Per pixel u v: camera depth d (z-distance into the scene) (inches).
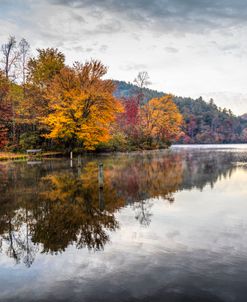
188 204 444.5
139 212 398.3
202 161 1279.5
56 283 206.1
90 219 367.2
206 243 277.4
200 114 6176.2
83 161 1222.9
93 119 1533.0
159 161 1254.3
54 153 1546.5
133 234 307.3
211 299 181.2
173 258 242.5
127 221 356.5
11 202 470.0
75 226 340.5
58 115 1460.4
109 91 1549.0
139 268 224.7
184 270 219.6
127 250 262.5
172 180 693.3
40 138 1681.8
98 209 416.5
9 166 1020.5
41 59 1785.2
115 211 404.5
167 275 212.1
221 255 247.4
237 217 370.9
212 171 887.7
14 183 652.1
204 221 353.4
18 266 237.6
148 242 282.2
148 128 2775.6
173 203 451.5
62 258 249.8
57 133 1481.3
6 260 251.1
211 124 6127.0
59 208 425.4
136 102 2689.5
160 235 302.8
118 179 705.0
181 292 189.2
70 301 182.9
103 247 271.4
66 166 1003.3
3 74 1635.1
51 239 299.7
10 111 1636.3
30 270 229.0
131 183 644.1
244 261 234.4
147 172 846.5
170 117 2947.8
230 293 187.2
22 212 408.2
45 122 1496.1
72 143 1663.4
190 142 5546.3
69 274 219.1
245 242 279.0
